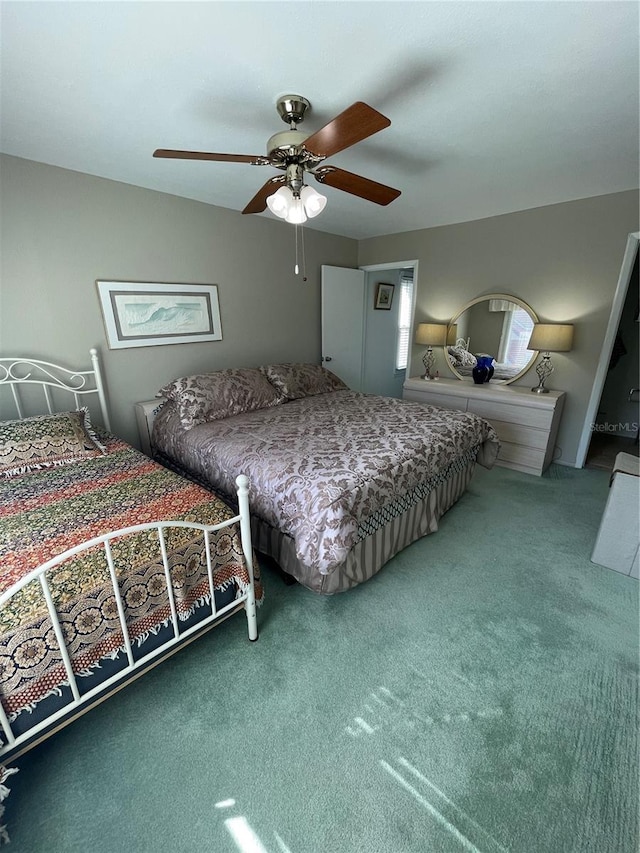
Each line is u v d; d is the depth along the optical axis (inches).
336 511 62.8
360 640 64.9
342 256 173.5
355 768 46.8
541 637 65.3
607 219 114.4
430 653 62.4
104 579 45.3
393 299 211.2
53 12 44.7
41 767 46.6
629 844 39.8
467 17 46.4
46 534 53.7
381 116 48.8
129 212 105.6
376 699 55.1
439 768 46.8
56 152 84.4
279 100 63.7
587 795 43.9
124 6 44.0
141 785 44.9
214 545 56.2
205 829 41.3
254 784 45.1
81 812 42.6
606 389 175.5
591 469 135.3
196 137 78.2
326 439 87.5
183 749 48.7
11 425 81.0
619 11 45.3
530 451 129.0
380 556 80.0
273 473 73.4
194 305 124.7
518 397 127.6
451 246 149.6
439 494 96.3
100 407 108.6
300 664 60.4
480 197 116.5
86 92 61.7
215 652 62.5
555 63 54.9
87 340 103.7
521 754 48.1
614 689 56.2
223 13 45.4
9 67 54.9
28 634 39.1
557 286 127.6
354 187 73.0
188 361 127.6
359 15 46.0
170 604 50.8
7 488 68.9
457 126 73.3
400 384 233.5
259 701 54.7
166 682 57.4
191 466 95.5
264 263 142.9
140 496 65.5
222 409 108.0
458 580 79.4
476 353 150.4
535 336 127.9
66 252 96.5
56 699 41.5
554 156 86.8
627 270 114.3
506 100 64.6
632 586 77.3
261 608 71.9
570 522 101.3
